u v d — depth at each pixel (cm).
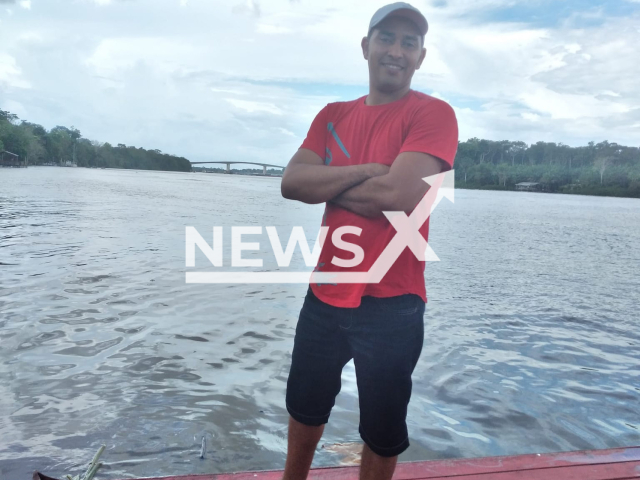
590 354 605
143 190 4362
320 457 354
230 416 410
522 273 1157
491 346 617
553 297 909
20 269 911
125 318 650
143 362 512
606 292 975
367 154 186
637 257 1524
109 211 2233
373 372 175
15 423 388
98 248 1183
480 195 8356
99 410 411
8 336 568
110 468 336
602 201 7838
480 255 1437
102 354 529
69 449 356
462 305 816
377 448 179
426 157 172
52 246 1184
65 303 704
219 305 727
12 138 12556
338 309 181
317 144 200
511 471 245
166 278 887
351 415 418
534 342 640
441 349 595
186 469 338
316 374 191
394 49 182
